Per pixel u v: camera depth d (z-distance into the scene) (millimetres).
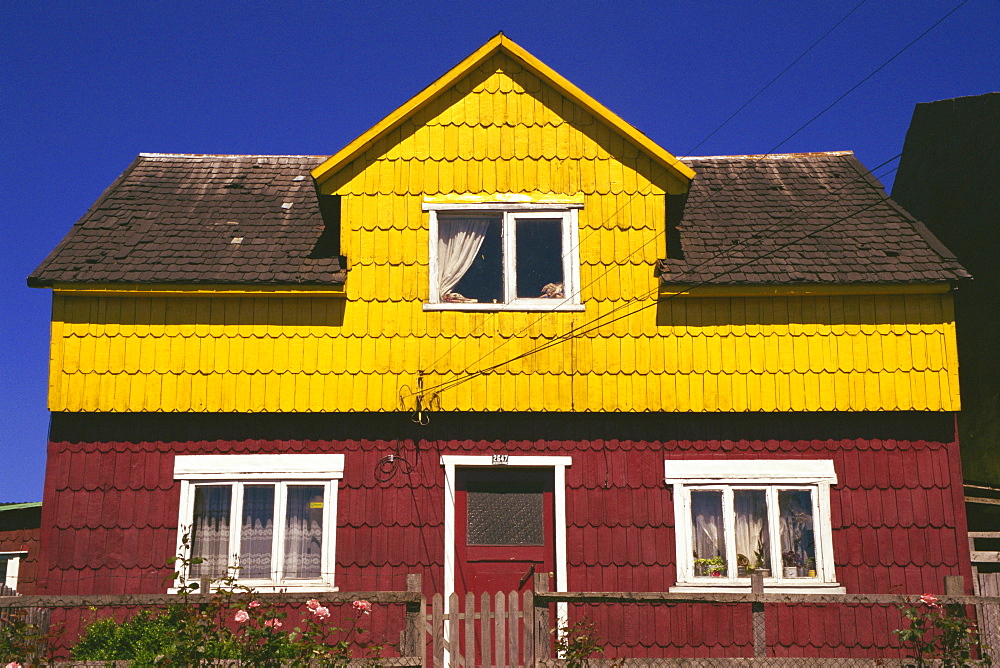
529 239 12148
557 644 9133
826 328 11844
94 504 11328
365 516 11438
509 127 12406
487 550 11516
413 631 8953
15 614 8789
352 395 11617
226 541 11398
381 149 12281
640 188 12203
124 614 11055
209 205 13555
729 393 11680
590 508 11492
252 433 11609
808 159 15289
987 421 15812
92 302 11734
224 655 8445
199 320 11766
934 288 11750
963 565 11266
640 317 11859
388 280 11922
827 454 11617
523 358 11758
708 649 11109
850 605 11203
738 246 12484
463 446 11648
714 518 11578
